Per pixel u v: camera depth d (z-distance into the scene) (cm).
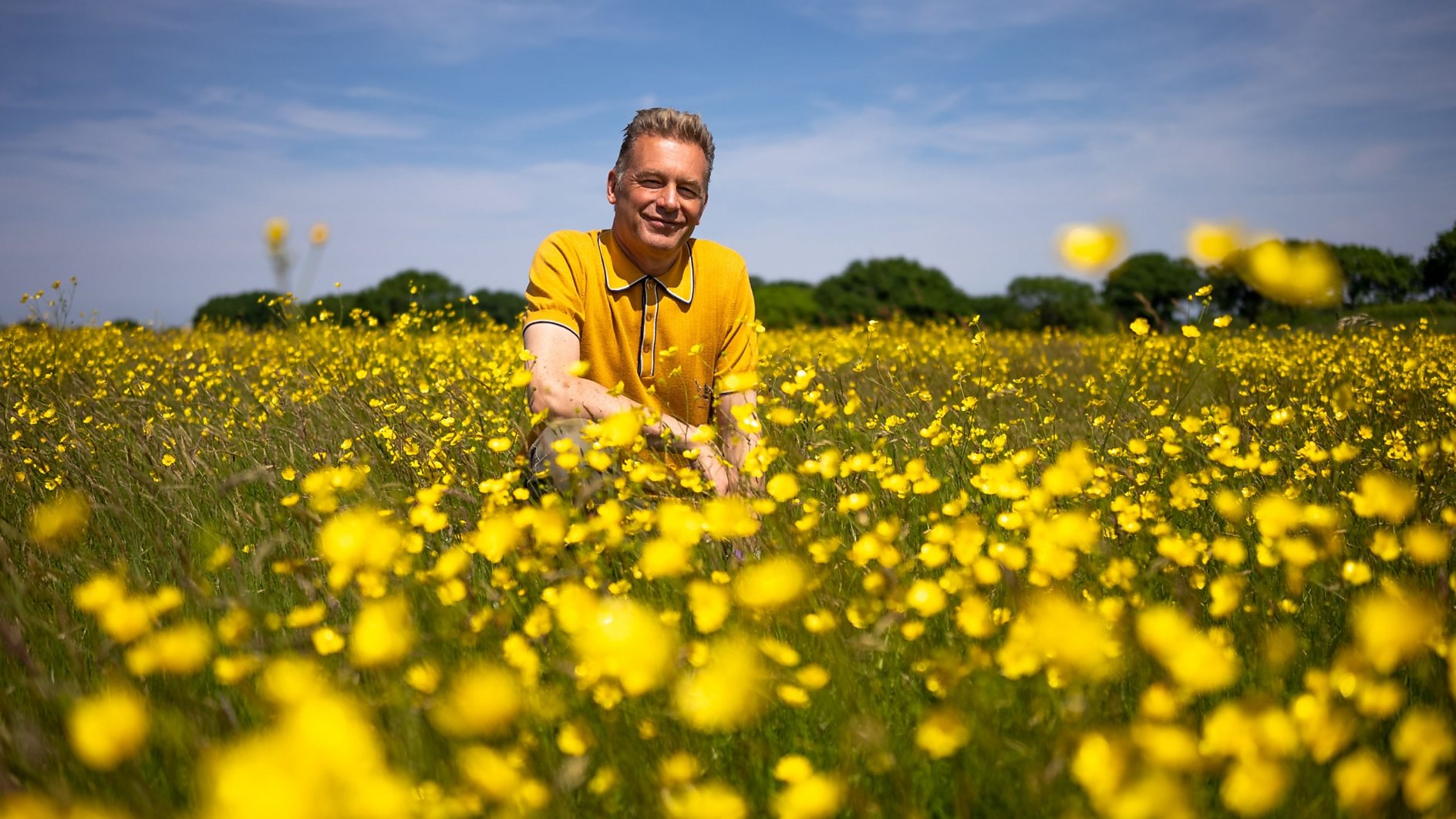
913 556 221
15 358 634
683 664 152
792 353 643
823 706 158
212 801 82
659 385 304
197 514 279
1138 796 102
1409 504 197
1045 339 1014
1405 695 163
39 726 141
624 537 212
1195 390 525
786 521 210
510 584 189
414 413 406
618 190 291
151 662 135
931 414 375
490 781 114
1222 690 169
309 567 206
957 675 145
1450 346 691
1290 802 125
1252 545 230
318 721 88
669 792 126
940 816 142
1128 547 219
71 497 252
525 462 268
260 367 640
